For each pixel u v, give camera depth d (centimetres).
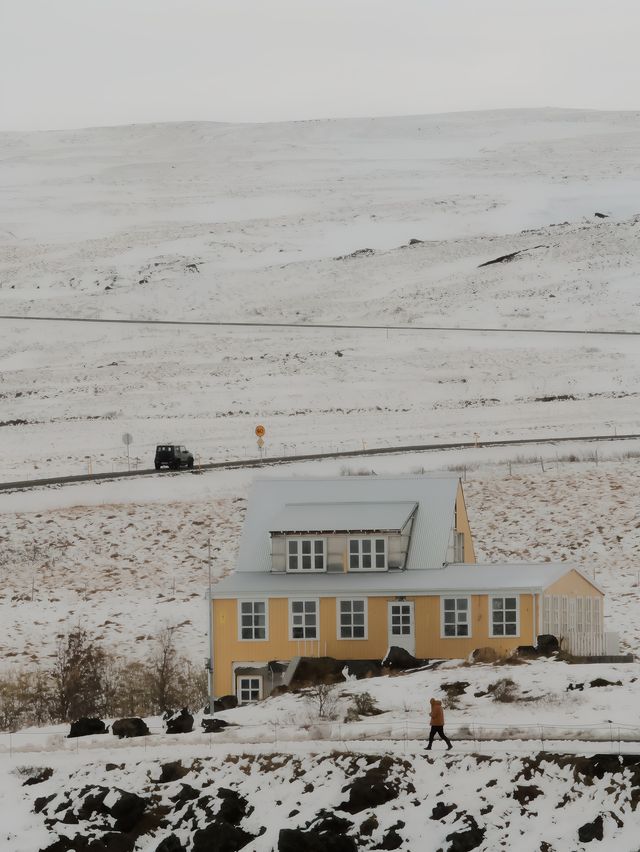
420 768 10056
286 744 10731
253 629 14400
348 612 14338
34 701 14525
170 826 10019
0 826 10131
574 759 9812
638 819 9269
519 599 14125
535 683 11925
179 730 11675
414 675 12794
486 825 9438
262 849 9588
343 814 9762
